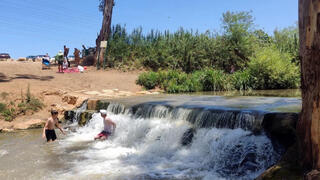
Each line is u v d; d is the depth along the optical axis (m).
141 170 6.24
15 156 7.38
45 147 8.31
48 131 9.05
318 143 4.08
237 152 6.41
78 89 15.87
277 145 6.08
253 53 26.34
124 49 26.38
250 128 6.77
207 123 7.77
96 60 25.50
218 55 27.42
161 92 17.97
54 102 13.52
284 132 6.04
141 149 8.01
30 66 22.23
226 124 7.34
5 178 5.84
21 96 13.05
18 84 14.61
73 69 22.17
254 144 6.29
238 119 7.10
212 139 7.05
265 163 6.02
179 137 7.86
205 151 7.11
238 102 9.98
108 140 9.08
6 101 12.50
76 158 7.20
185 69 25.75
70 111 12.45
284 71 20.33
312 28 4.14
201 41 27.61
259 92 16.70
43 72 19.92
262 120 6.52
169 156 7.29
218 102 10.09
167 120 8.90
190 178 5.72
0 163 6.79
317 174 3.90
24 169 6.36
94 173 6.04
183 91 18.45
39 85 15.17
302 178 4.22
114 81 19.41
